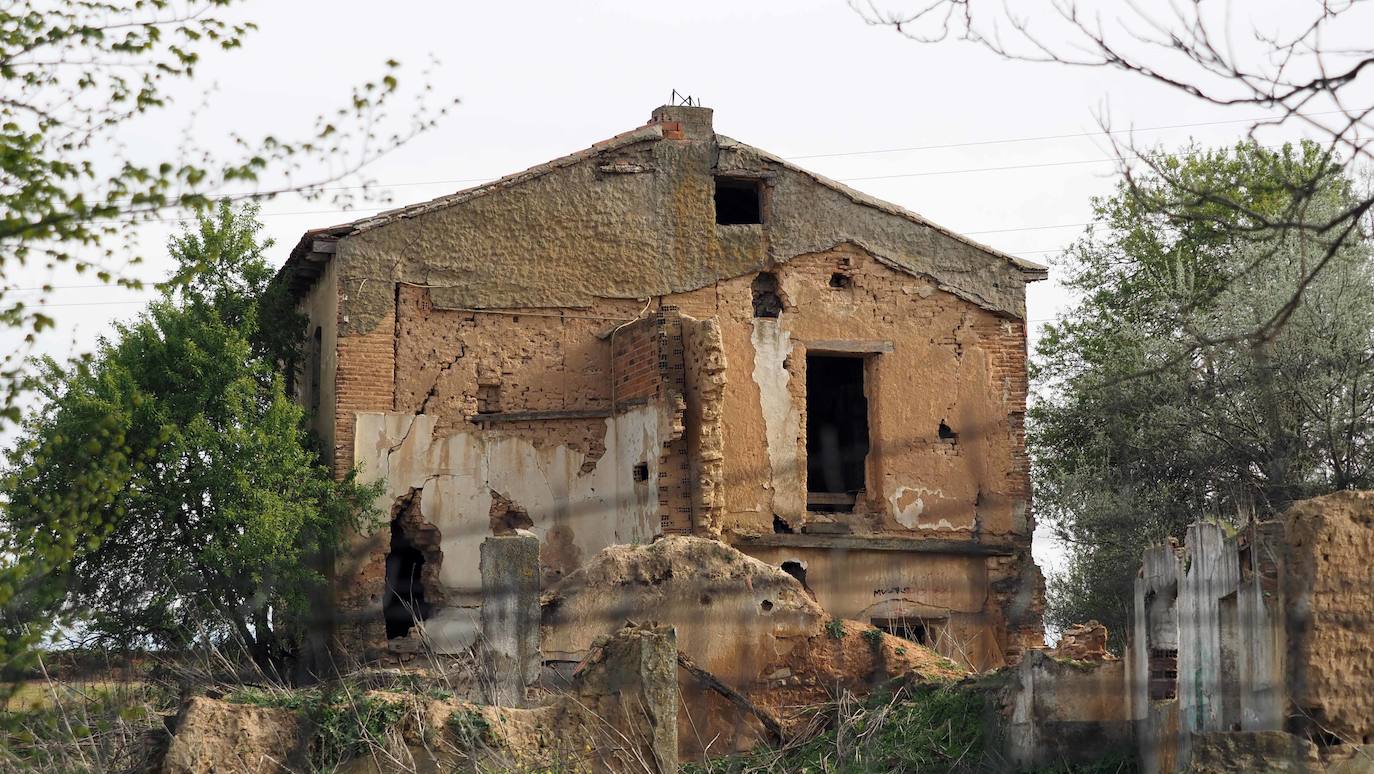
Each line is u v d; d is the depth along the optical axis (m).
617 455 26.23
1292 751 14.21
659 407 24.84
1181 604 16.78
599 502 26.42
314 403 27.75
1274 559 15.05
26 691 18.73
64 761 16.81
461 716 16.44
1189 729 16.28
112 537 23.44
